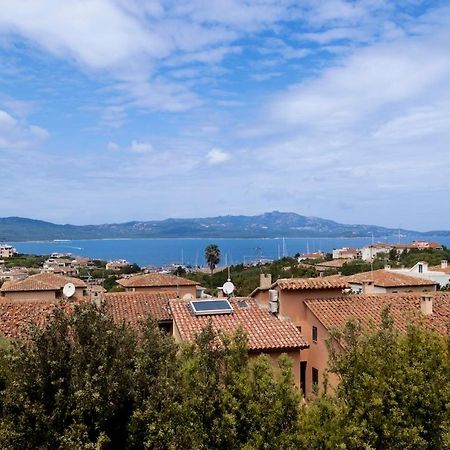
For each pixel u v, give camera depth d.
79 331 14.52
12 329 26.53
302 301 27.86
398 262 114.94
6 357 14.81
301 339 24.33
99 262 196.75
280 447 14.23
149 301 33.84
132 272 151.25
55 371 13.95
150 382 14.83
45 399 13.77
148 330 16.48
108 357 14.30
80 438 13.19
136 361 15.06
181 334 24.16
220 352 15.10
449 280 74.56
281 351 23.69
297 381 24.00
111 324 15.23
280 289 27.67
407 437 14.62
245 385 14.59
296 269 104.88
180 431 13.96
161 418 13.95
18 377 13.77
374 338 16.27
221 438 14.16
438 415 15.27
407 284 54.38
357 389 15.46
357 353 15.88
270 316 26.69
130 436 14.25
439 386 15.34
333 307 27.27
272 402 14.48
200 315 26.06
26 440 13.58
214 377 14.61
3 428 13.54
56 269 143.88
